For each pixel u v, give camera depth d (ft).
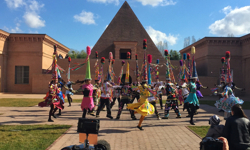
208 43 90.89
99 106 28.66
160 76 85.51
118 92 35.17
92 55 138.21
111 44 140.97
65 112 33.14
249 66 85.61
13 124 22.97
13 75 92.99
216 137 11.37
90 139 11.12
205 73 92.58
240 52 89.92
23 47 93.04
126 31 145.79
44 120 25.72
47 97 25.02
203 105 45.78
